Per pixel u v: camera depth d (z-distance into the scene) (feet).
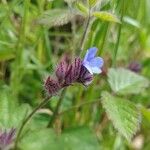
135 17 0.84
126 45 0.93
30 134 0.64
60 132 0.70
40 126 0.71
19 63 0.78
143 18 0.98
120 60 0.92
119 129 0.59
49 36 0.91
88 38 0.71
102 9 0.71
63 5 0.88
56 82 0.58
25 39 0.80
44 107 0.79
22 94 0.84
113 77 0.76
